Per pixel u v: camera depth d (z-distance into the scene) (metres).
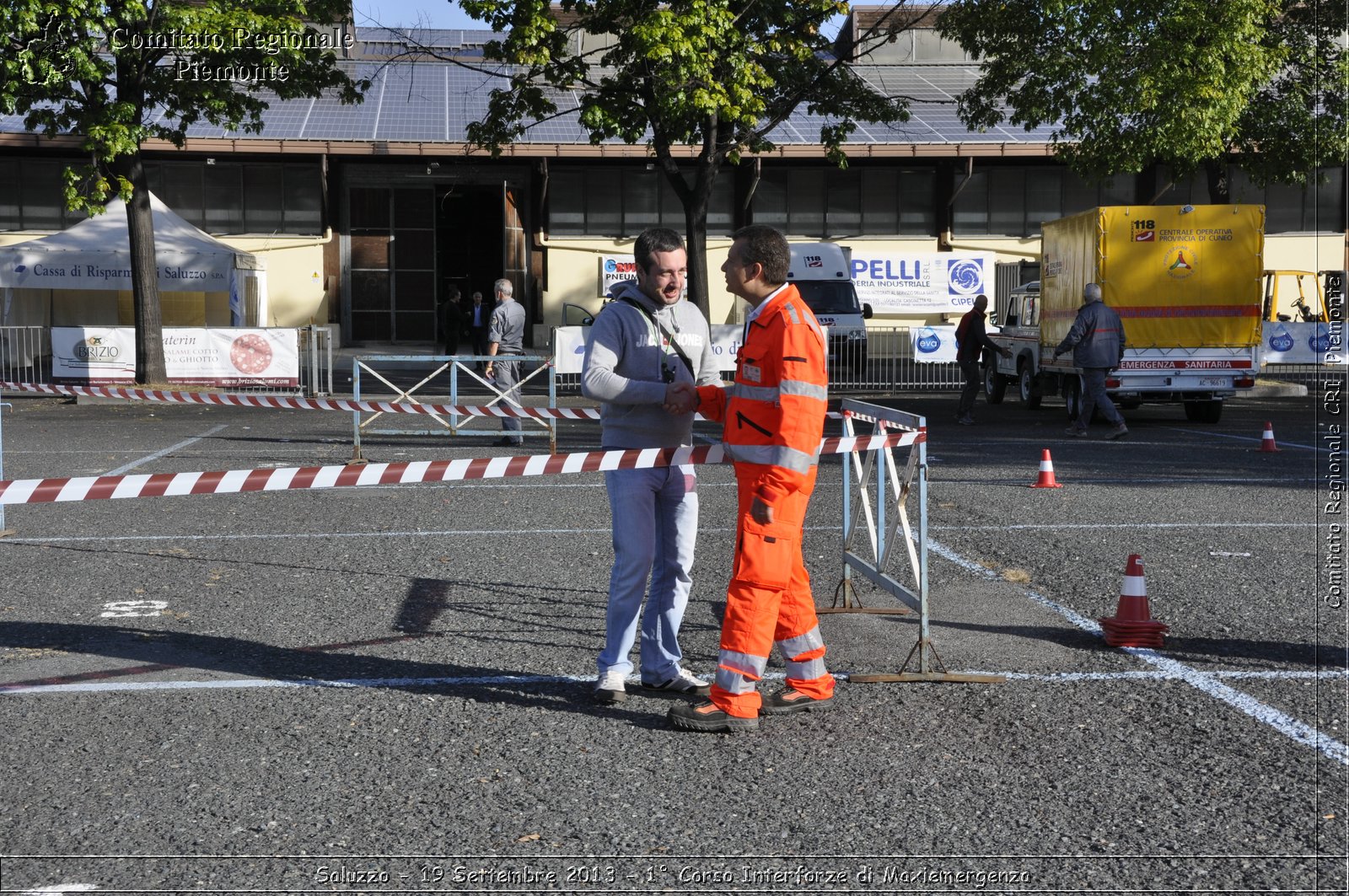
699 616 6.36
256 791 3.99
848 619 6.32
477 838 3.63
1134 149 21.94
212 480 4.77
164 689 5.08
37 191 33.59
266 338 21.61
